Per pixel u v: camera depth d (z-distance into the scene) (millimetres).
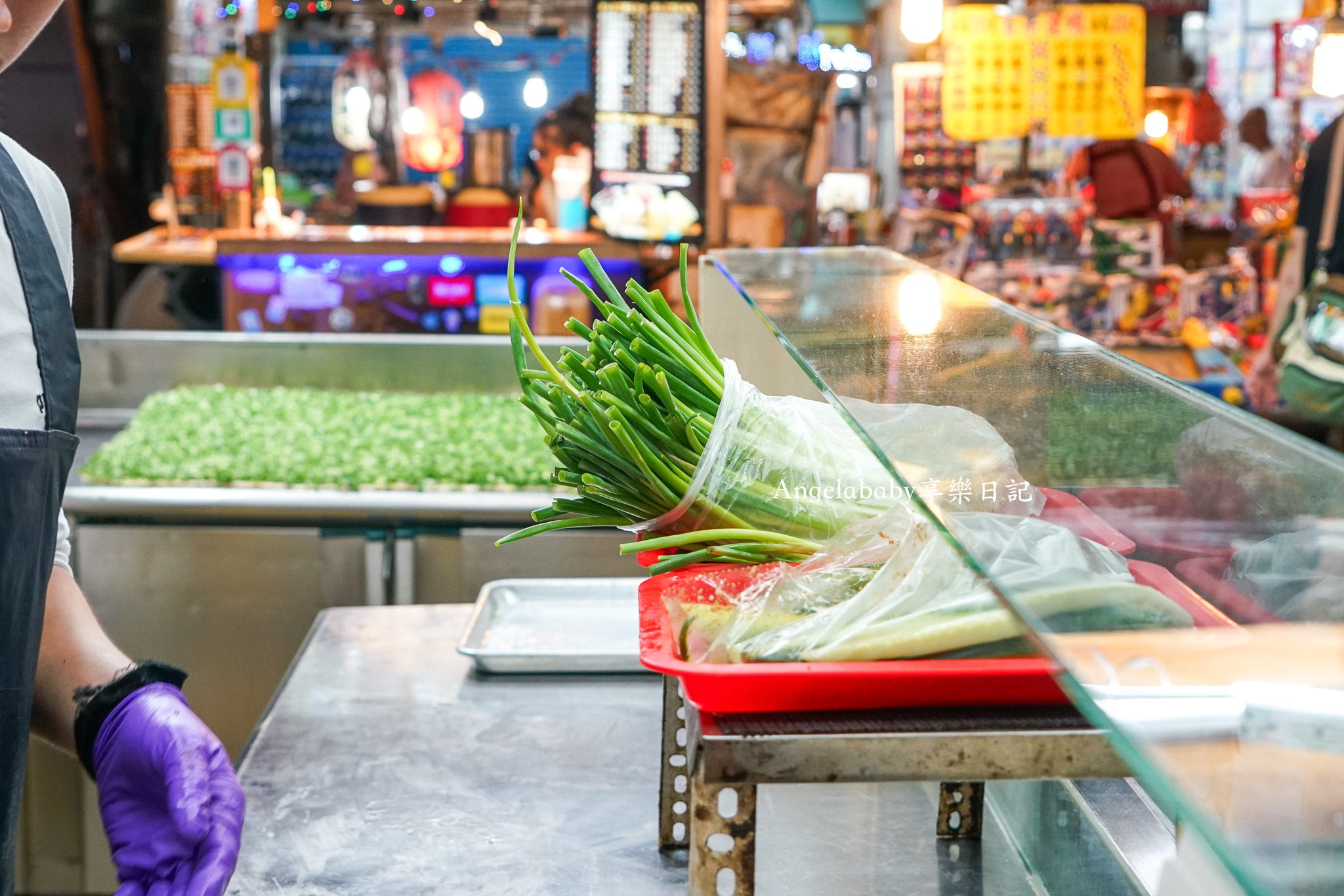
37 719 1282
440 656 1716
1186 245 5445
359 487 2684
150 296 4906
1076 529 663
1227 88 5852
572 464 961
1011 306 1266
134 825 1163
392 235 4770
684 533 959
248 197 4914
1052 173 5516
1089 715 493
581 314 4547
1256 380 3668
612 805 1287
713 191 4355
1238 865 397
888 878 1114
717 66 4270
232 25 5102
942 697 718
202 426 3105
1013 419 830
